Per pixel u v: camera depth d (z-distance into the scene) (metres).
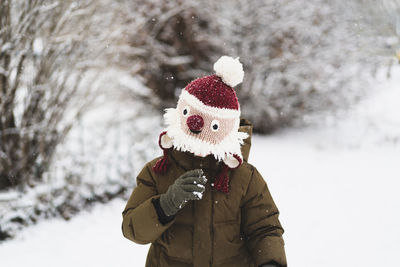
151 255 1.99
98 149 5.38
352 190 5.29
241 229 2.02
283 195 5.17
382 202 4.88
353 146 7.02
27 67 4.98
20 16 4.81
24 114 5.07
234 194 1.93
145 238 1.82
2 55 4.75
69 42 5.18
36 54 4.94
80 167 5.02
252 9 7.43
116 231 4.23
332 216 4.57
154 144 5.60
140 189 1.97
